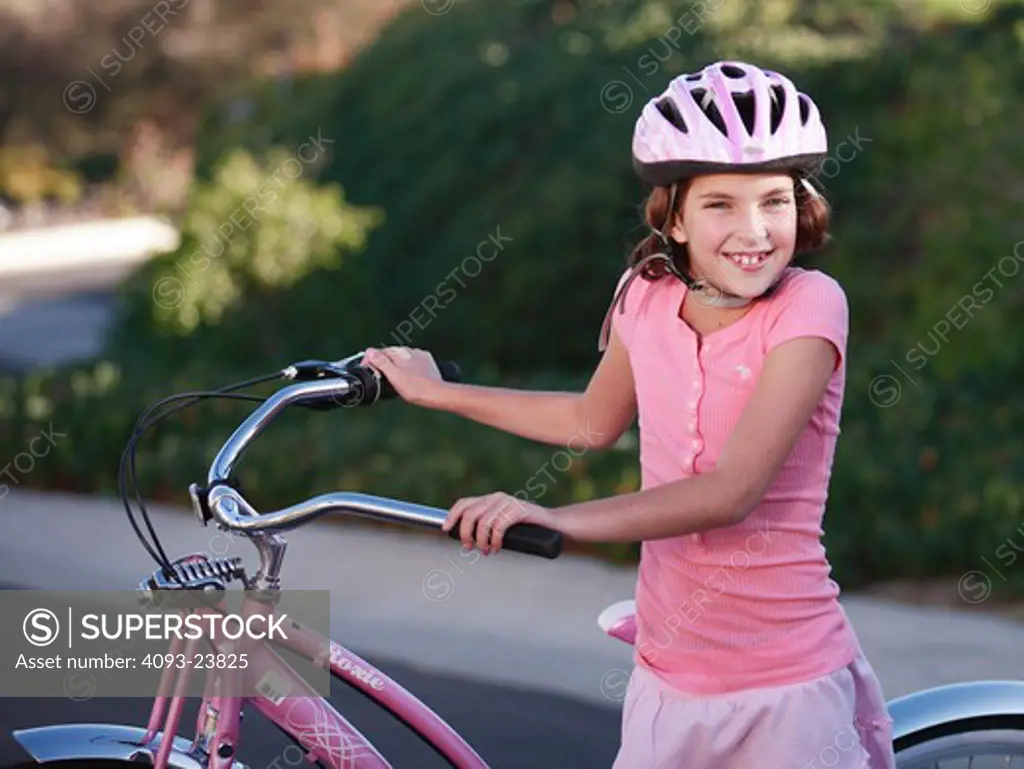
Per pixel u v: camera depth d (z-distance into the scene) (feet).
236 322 58.85
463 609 33.88
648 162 13.29
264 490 43.57
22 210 201.46
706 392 13.48
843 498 36.22
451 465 41.42
